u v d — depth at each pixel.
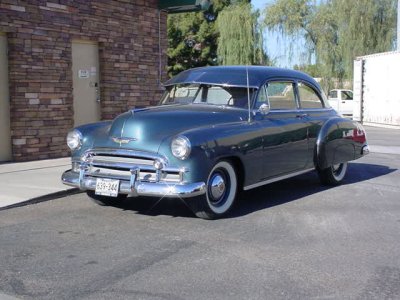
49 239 5.67
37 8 10.70
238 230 6.02
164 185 5.93
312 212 6.93
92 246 5.42
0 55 10.36
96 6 11.93
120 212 6.86
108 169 6.30
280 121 7.43
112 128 6.47
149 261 4.96
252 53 39.31
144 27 13.20
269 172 7.18
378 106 24.39
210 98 7.26
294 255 5.15
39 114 10.89
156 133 6.19
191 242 5.55
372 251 5.29
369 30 32.22
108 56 12.34
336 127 8.47
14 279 4.51
